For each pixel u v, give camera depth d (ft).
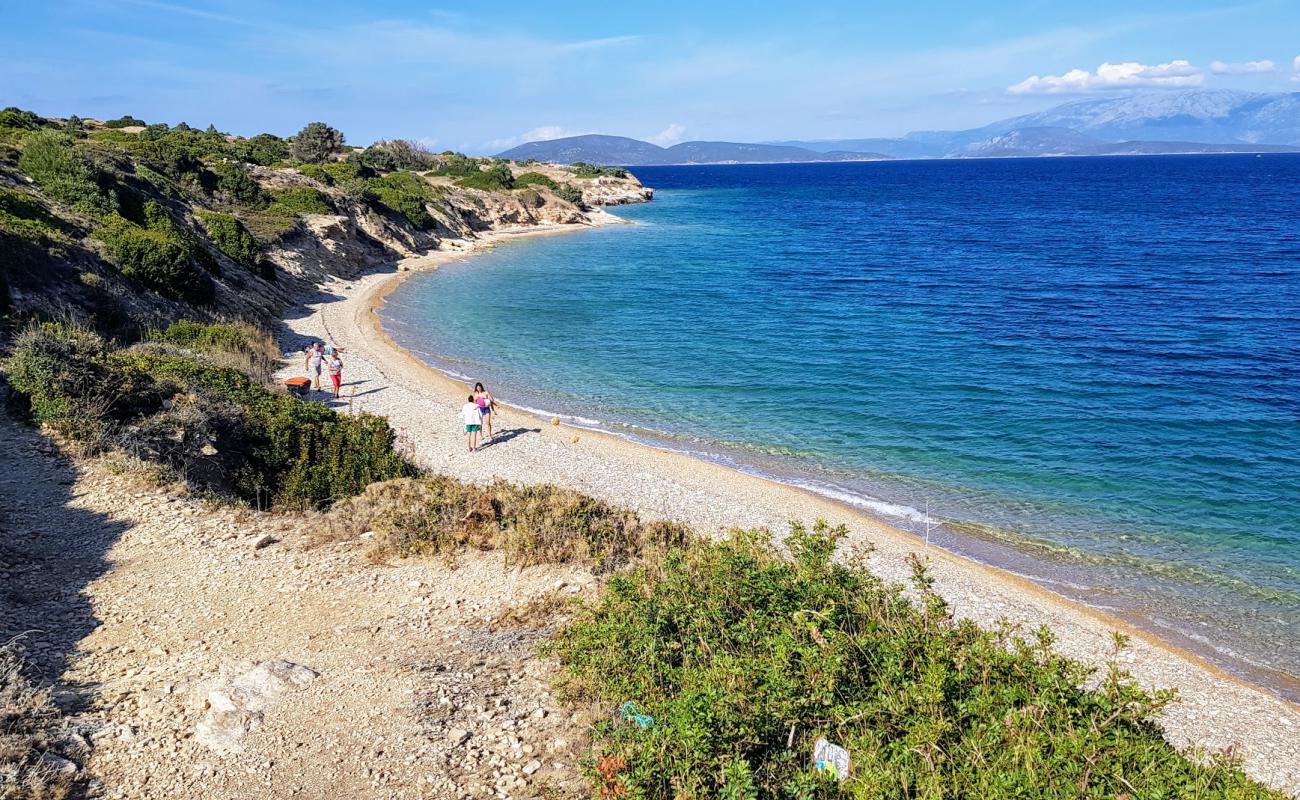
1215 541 68.80
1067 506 76.23
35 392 60.59
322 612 42.19
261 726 30.78
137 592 41.78
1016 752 24.68
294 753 29.48
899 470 85.76
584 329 157.48
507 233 333.62
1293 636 55.11
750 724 26.50
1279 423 96.89
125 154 170.19
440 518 55.06
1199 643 54.19
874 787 23.89
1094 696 28.35
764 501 77.41
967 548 68.18
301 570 47.09
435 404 103.91
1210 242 277.23
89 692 32.24
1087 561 65.72
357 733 30.94
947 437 95.25
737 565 38.32
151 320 101.45
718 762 24.76
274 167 259.19
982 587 61.05
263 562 47.50
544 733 31.63
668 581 38.32
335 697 33.37
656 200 572.51
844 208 479.41
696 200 568.82
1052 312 167.94
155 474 55.62
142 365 70.85
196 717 31.24
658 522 61.52
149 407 64.64
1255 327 149.07
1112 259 243.19
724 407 108.17
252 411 69.87
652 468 85.40
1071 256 252.21
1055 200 507.71
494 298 189.67
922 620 36.88
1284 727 45.39
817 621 32.40
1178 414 100.94
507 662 37.88
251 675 33.47
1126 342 140.26
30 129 182.80
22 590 39.75
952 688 29.45
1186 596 60.29
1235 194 520.01
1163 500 76.89
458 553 51.44
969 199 536.42
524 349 140.77
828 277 221.25
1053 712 27.66
